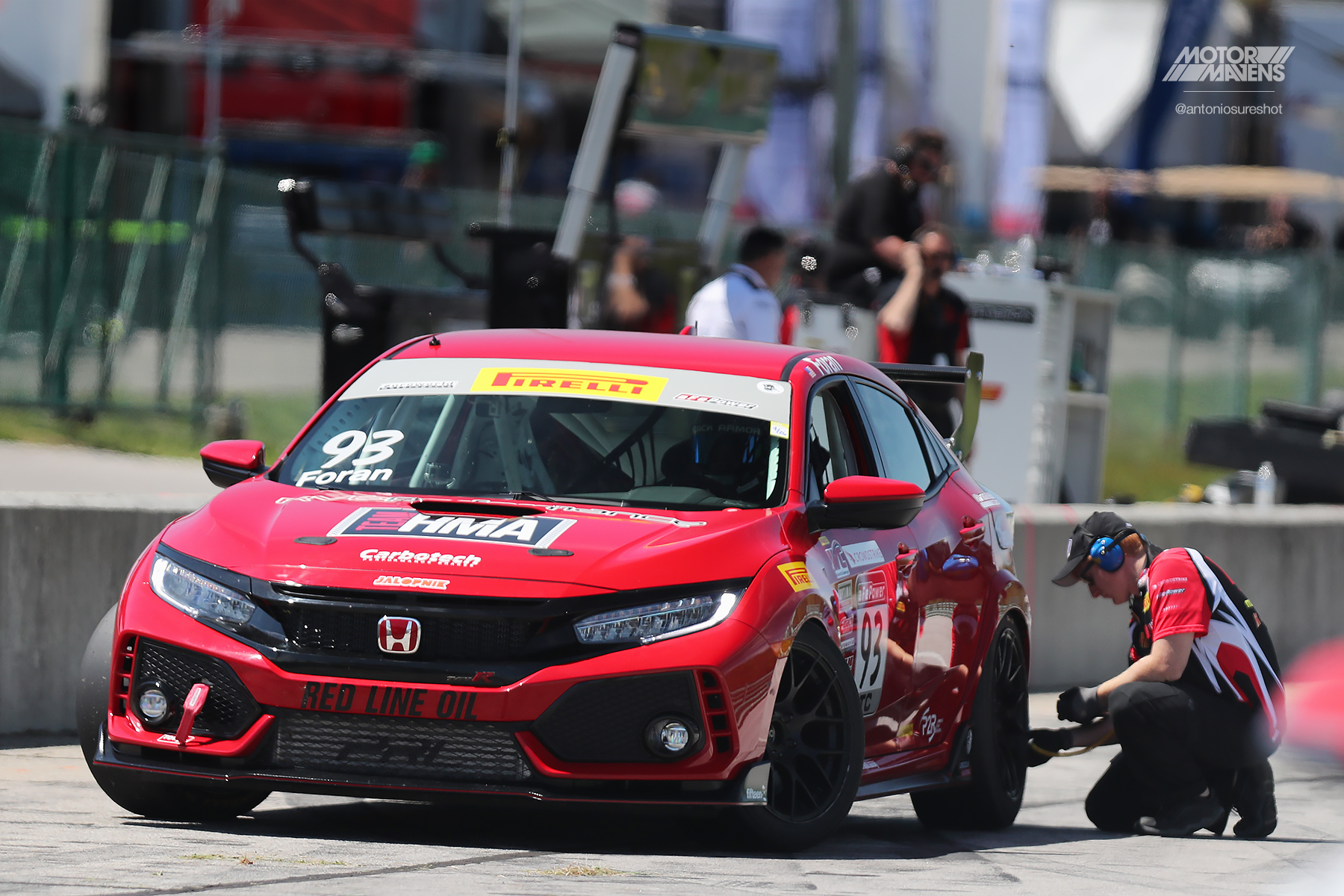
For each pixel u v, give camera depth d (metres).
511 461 22.42
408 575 19.64
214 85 100.31
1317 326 78.62
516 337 25.05
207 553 20.59
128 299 56.50
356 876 17.66
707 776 19.66
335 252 58.97
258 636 19.69
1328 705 41.41
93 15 100.50
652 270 47.91
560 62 106.94
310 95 103.50
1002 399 51.53
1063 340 54.47
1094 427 56.84
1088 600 43.75
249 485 22.67
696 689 19.53
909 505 21.98
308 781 19.41
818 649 21.06
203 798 21.97
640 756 19.48
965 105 98.06
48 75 100.88
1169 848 24.39
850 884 18.69
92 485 45.66
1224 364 78.06
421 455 22.73
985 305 51.22
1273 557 46.53
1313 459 60.91
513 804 19.30
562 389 23.41
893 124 96.75
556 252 44.28
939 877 19.80
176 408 57.09
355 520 20.86
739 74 47.31
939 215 94.75
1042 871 21.05
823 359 25.02
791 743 21.00
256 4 103.50
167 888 16.69
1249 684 26.08
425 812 23.42
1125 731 26.17
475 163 105.88
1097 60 105.75
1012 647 27.39
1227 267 78.06
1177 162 106.75
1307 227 106.56
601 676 19.28
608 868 18.84
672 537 20.58
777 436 22.78
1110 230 105.75
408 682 19.25
